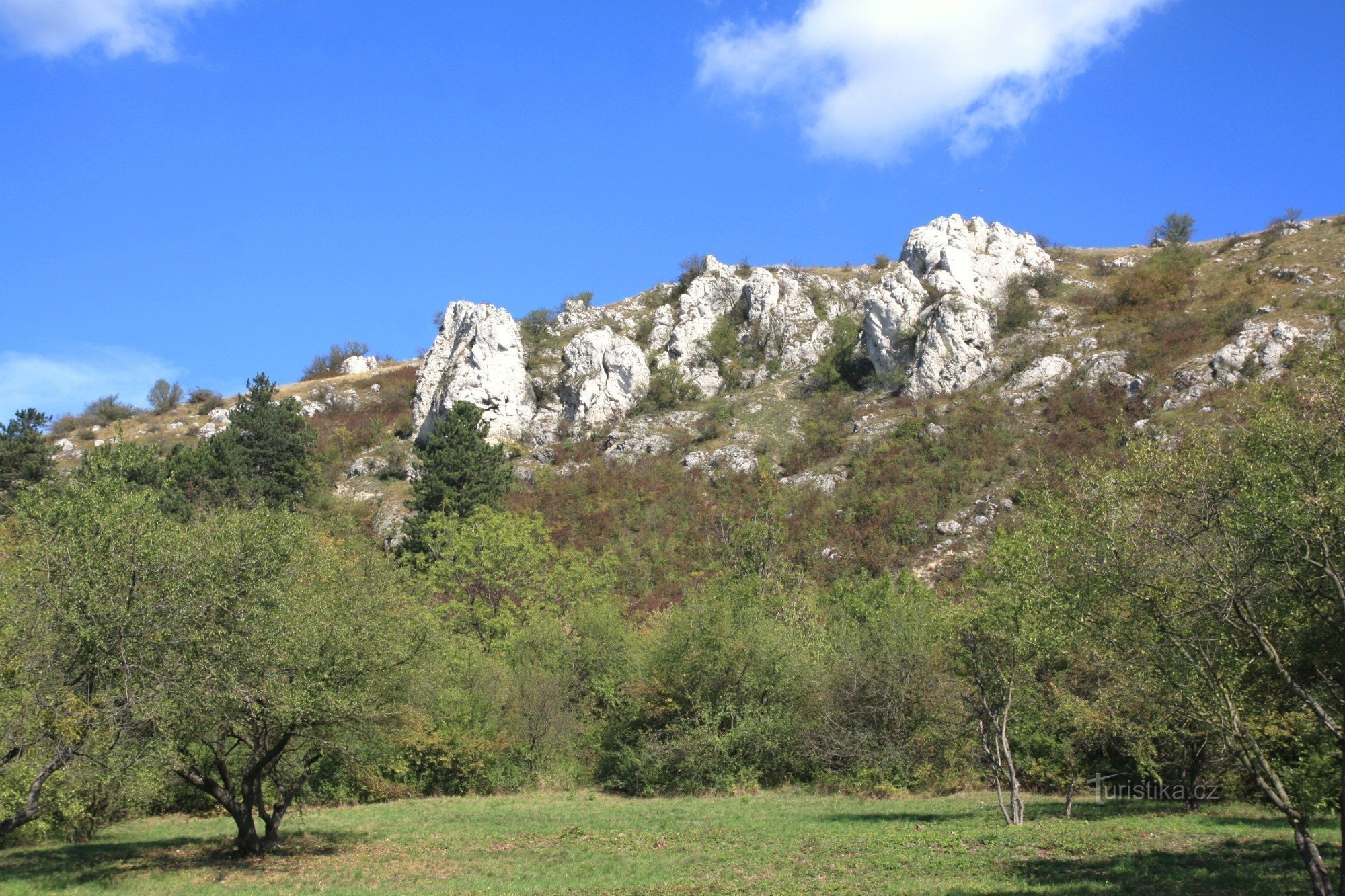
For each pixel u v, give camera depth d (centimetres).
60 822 2136
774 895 1494
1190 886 1374
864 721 3014
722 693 3173
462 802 3005
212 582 1725
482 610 4325
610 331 8444
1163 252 8725
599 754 3419
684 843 2056
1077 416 6103
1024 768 2467
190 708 1661
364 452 7606
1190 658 1146
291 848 2083
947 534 5262
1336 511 1081
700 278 9525
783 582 4488
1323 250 7525
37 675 1466
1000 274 8481
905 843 1884
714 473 6662
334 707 1883
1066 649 1401
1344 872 1014
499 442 7450
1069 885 1429
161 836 2281
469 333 8156
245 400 5881
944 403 6988
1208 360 5981
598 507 6184
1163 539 1192
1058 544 1341
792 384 8212
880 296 8038
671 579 5200
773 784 3158
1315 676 1408
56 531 1627
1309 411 1188
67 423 8750
